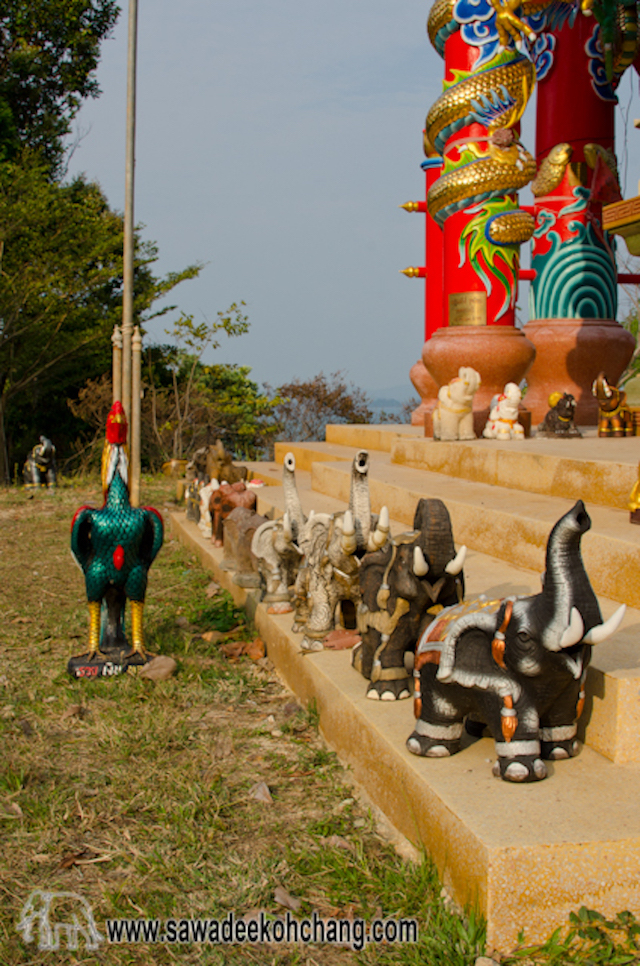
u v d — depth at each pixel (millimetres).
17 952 2883
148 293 22062
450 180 9680
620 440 8656
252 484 10367
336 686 4391
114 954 2891
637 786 3199
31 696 5074
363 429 12703
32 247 19000
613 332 11273
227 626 6797
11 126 22172
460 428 8828
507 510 5969
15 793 3881
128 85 11695
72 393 23547
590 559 5016
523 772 3203
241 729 4715
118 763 4238
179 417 22047
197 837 3557
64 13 23438
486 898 2762
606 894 2803
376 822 3662
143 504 14055
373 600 4227
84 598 7797
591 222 11430
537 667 3156
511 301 9836
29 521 12453
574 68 11422
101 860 3400
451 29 9789
